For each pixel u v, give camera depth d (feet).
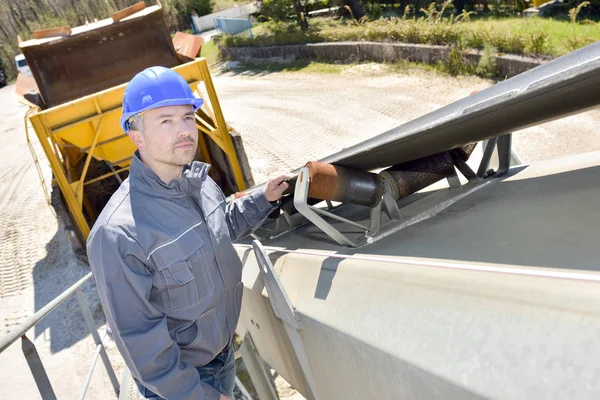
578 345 2.77
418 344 3.74
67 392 16.62
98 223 5.07
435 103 35.32
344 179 5.68
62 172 22.66
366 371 4.48
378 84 42.57
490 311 3.38
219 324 5.93
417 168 6.21
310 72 53.31
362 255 5.36
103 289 5.01
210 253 5.61
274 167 31.01
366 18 57.06
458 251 4.38
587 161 5.56
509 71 35.50
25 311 22.33
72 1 118.52
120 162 24.58
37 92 26.63
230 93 53.16
